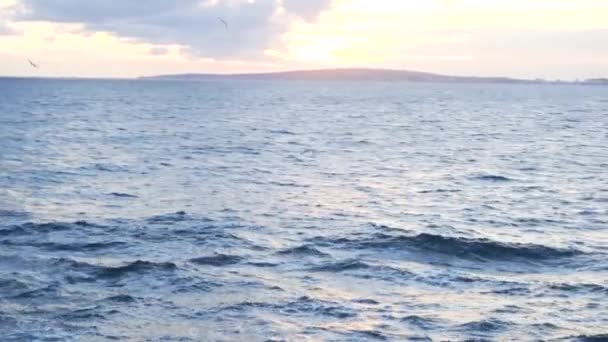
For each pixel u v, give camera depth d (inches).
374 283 637.9
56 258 698.2
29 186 1197.1
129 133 2501.2
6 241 776.9
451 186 1298.0
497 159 1791.3
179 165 1579.7
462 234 850.1
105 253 732.0
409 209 1046.4
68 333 505.7
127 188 1210.0
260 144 2162.9
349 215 986.1
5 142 2001.7
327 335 509.4
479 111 4552.2
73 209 989.2
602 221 957.8
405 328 524.7
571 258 739.4
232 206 1045.2
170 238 807.7
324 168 1583.4
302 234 845.2
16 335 499.5
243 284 627.8
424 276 661.9
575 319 543.8
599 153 1955.0
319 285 629.9
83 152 1813.5
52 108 4037.9
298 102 5698.8
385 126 3100.4
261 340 499.2
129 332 511.2
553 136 2568.9
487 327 526.0
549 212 1026.1
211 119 3430.1
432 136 2566.4
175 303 573.3
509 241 808.9
